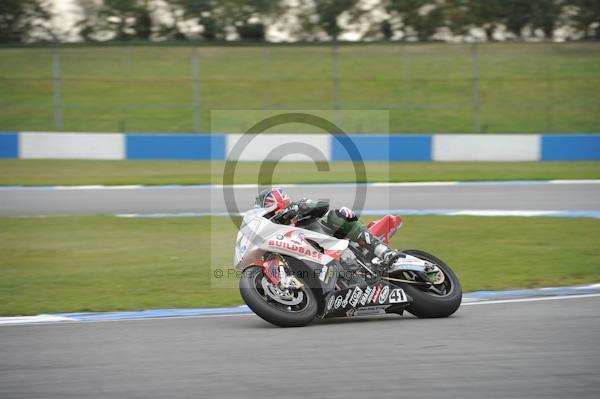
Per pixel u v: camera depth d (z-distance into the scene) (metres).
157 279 29.75
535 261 32.31
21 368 16.88
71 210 48.06
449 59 106.44
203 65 105.12
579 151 81.56
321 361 17.12
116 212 47.38
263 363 17.03
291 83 100.25
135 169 71.38
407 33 116.81
